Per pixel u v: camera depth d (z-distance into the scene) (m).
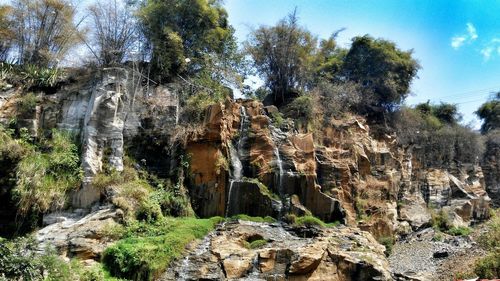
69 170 20.86
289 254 17.89
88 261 16.80
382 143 33.31
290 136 25.61
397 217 30.83
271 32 32.47
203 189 22.36
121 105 23.19
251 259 17.78
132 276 16.34
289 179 23.58
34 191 19.66
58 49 26.67
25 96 23.33
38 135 22.31
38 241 17.34
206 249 18.44
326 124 29.52
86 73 24.55
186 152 22.95
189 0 28.33
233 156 23.67
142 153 23.20
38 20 26.62
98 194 20.30
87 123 22.06
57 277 14.27
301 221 22.02
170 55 27.05
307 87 33.78
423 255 26.16
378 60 36.69
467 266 22.06
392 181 30.41
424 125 38.84
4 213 19.77
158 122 23.70
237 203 22.33
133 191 20.20
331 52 40.09
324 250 18.28
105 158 21.73
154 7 27.69
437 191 35.47
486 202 35.97
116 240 18.16
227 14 32.28
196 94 26.05
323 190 25.06
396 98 36.78
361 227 25.56
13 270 13.40
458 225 32.44
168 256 17.19
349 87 34.12
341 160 26.77
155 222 19.66
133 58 26.17
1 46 26.39
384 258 19.83
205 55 28.75
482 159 42.09
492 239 22.78
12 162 20.31
